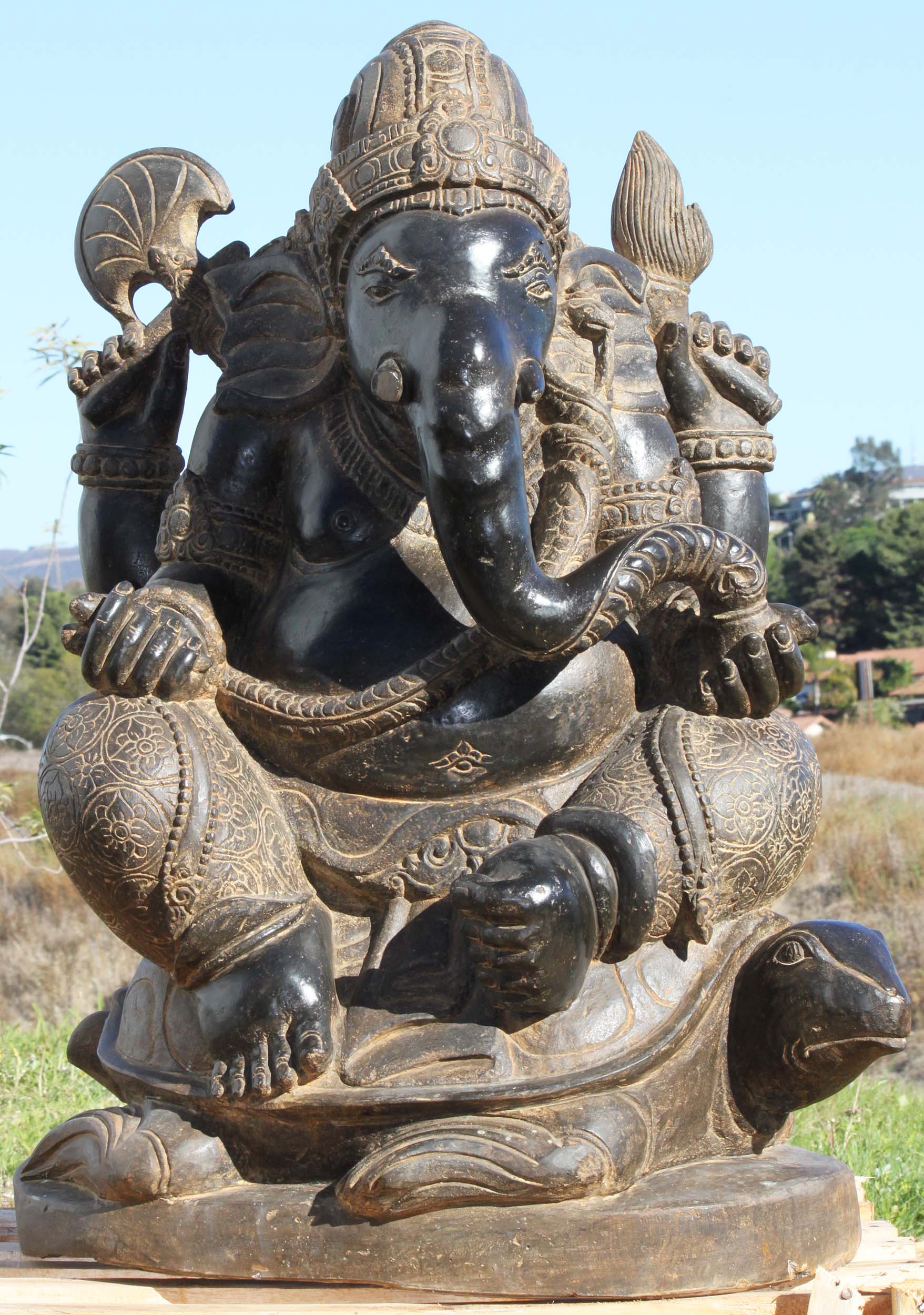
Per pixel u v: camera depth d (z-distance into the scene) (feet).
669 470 9.34
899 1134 16.92
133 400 10.36
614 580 8.02
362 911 8.55
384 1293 7.63
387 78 8.49
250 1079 7.76
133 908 8.10
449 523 7.60
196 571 9.09
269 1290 7.80
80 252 10.51
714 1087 8.40
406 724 8.31
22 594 30.35
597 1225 7.46
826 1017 8.10
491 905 7.36
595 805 8.22
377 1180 7.44
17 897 35.17
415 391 7.83
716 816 8.33
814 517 224.53
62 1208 8.49
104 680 8.38
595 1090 7.83
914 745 72.84
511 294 7.93
